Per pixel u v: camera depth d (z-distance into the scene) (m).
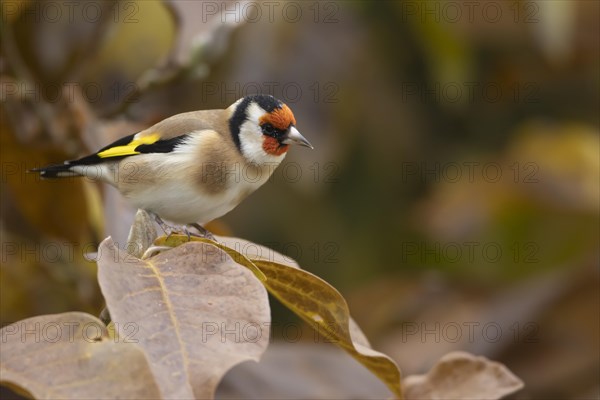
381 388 9.26
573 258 12.69
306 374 9.20
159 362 4.13
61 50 9.99
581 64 13.04
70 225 9.02
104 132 8.73
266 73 10.87
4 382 4.07
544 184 12.72
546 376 11.54
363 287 12.30
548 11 9.86
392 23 11.78
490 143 13.06
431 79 12.18
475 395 5.84
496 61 12.76
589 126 13.44
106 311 5.27
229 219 11.92
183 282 4.54
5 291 9.77
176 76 8.49
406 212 12.48
